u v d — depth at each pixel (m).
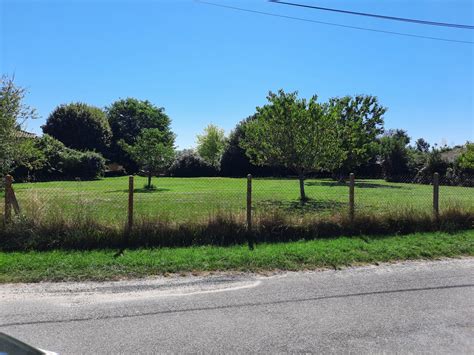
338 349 4.01
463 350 3.98
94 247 8.38
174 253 7.98
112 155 59.91
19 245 8.16
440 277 6.73
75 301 5.49
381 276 6.82
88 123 57.38
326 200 18.61
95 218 8.85
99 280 6.56
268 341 4.20
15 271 6.81
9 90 16.47
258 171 46.81
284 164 18.64
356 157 33.38
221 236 9.02
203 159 47.41
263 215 9.46
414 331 4.45
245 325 4.63
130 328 4.53
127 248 8.38
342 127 24.61
